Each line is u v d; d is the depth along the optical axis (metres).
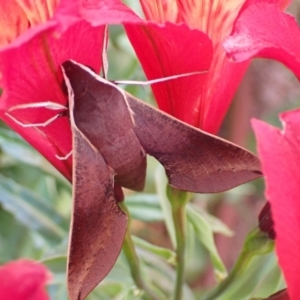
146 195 0.28
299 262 0.15
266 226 0.20
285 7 0.18
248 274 0.23
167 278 0.28
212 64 0.18
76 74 0.17
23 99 0.17
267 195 0.14
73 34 0.16
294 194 0.15
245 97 0.38
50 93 0.17
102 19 0.15
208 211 0.38
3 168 0.33
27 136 0.19
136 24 0.16
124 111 0.18
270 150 0.15
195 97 0.18
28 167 0.33
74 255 0.17
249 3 0.18
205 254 0.37
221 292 0.21
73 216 0.17
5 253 0.32
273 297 0.18
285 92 0.46
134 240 0.24
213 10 0.18
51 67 0.17
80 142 0.17
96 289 0.27
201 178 0.18
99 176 0.17
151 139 0.18
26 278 0.14
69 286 0.16
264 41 0.16
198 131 0.18
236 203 0.41
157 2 0.17
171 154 0.18
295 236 0.15
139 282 0.22
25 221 0.28
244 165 0.18
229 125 0.39
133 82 0.18
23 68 0.16
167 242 0.39
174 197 0.20
